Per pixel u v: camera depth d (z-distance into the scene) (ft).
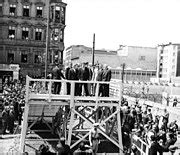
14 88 111.75
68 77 58.44
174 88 211.00
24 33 188.55
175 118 98.63
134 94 170.50
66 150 34.60
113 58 311.68
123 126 59.00
